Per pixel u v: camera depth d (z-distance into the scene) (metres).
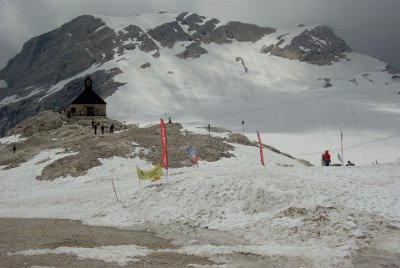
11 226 28.72
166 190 32.53
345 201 25.66
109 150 61.06
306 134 189.00
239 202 28.20
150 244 23.11
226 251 20.77
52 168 57.22
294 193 27.16
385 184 29.36
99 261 18.61
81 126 88.88
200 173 37.62
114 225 28.91
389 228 22.19
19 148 77.38
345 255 19.48
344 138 177.00
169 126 75.12
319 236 22.41
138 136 67.88
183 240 23.95
